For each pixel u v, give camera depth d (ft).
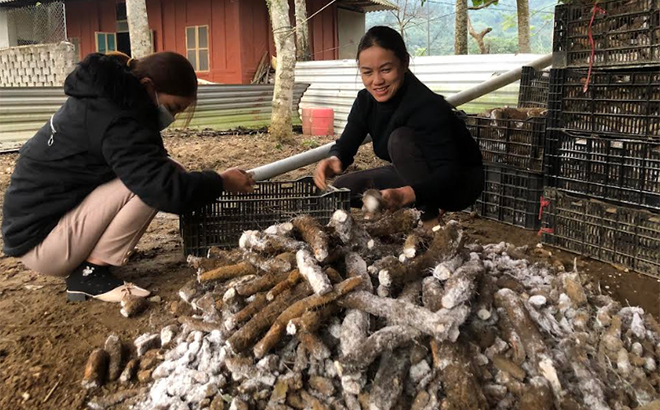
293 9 49.21
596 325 8.32
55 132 8.89
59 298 10.25
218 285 8.82
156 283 10.79
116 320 9.40
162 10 48.91
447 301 7.18
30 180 9.09
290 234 8.91
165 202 9.01
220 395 7.13
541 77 18.02
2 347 8.59
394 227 9.04
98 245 9.74
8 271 11.51
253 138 30.25
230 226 11.44
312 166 22.30
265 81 46.39
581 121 11.90
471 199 12.26
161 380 7.52
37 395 7.59
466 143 11.87
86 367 7.95
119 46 53.21
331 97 36.04
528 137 13.58
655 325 8.63
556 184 12.56
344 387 6.90
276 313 7.64
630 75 10.91
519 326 7.48
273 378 7.24
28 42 46.37
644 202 10.99
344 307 7.63
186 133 31.27
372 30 10.77
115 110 8.69
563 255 12.17
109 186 9.36
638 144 10.91
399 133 11.06
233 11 44.86
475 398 6.58
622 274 11.12
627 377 7.41
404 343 7.14
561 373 7.18
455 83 30.17
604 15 11.01
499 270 9.62
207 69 47.39
